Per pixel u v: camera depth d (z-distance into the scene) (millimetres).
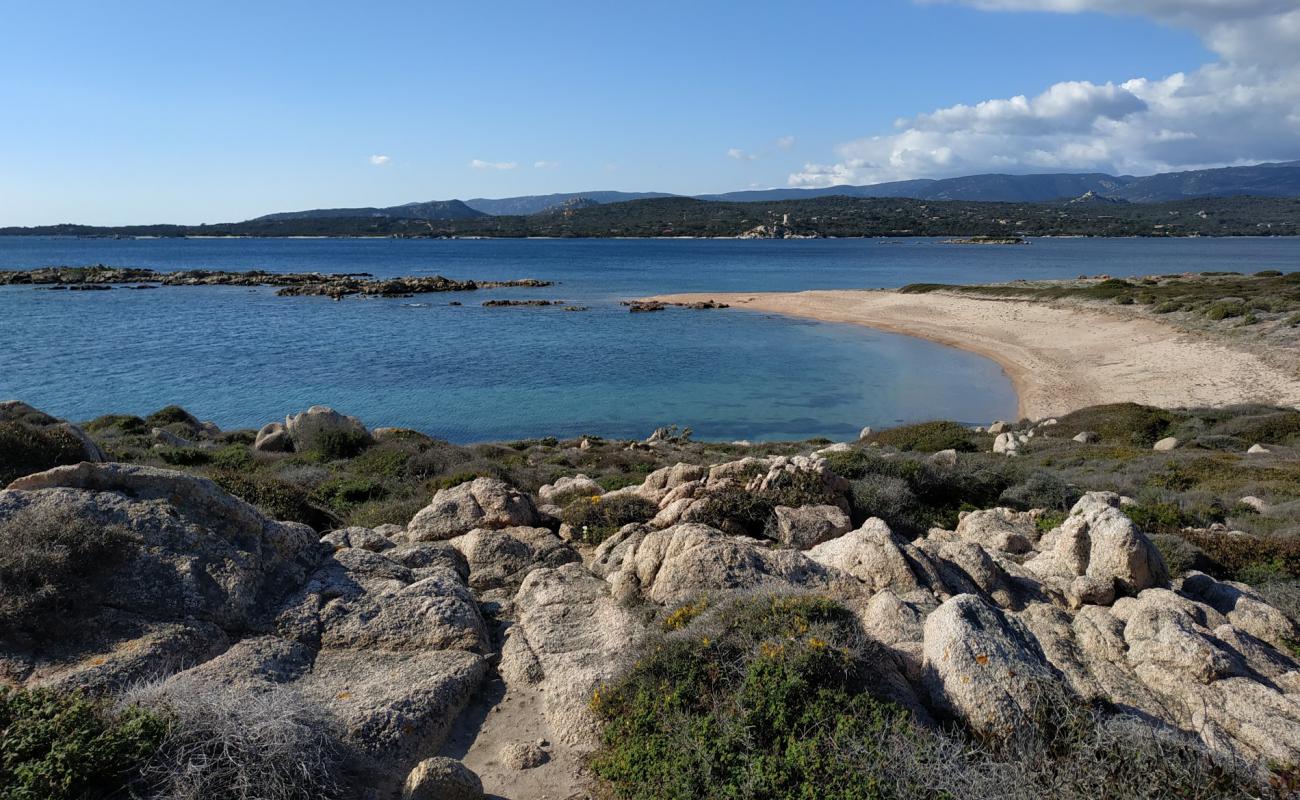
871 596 8992
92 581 7828
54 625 7273
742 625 7328
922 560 9516
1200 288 72000
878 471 16391
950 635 6855
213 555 8547
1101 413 33844
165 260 180875
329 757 6191
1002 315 71062
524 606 9656
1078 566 10234
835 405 44062
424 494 17750
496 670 8375
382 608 8727
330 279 117438
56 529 7898
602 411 42719
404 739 6801
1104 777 5574
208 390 45719
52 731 5590
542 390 47250
